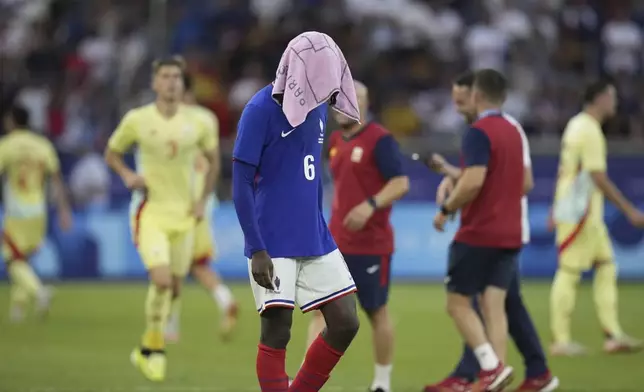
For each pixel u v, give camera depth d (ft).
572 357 111.96
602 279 115.55
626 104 212.64
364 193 85.05
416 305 156.04
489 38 224.12
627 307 153.48
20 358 109.60
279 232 63.98
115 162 100.27
